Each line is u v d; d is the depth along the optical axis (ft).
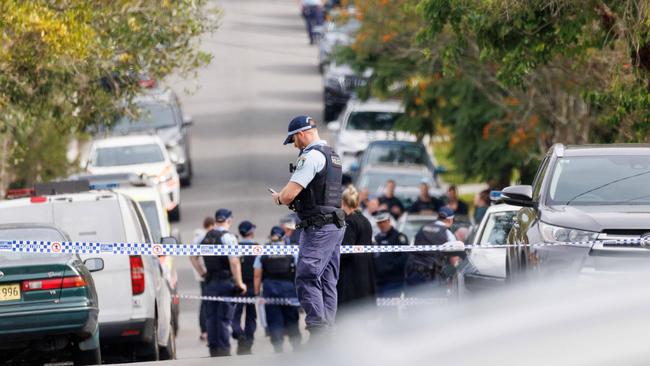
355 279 172.65
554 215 133.08
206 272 205.77
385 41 353.10
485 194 268.41
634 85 188.55
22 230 152.05
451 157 352.28
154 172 362.12
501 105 319.47
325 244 126.11
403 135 421.59
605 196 139.74
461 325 116.78
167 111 431.84
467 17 198.08
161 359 184.55
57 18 203.62
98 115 243.60
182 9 238.48
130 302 165.58
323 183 125.59
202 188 433.89
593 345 95.86
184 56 245.65
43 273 138.31
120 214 173.58
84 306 138.92
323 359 124.98
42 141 348.59
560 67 251.39
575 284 125.08
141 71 239.91
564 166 145.79
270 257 203.41
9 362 148.15
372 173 357.20
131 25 227.40
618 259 125.80
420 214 278.87
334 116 535.19
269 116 564.30
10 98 217.97
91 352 143.43
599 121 236.63
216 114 571.28
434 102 354.95
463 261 186.60
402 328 127.75
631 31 181.88
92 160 368.89
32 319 137.49
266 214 380.37
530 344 101.19
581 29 196.03
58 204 173.06
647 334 95.40
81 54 205.77
